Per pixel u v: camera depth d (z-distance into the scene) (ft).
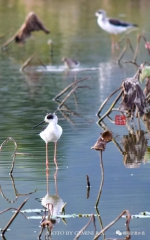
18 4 138.82
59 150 44.78
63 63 85.05
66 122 53.47
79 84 70.38
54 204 34.78
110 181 38.24
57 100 62.23
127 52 94.17
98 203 34.71
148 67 53.93
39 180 38.75
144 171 40.04
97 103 60.75
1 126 51.62
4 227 31.76
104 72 78.18
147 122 53.78
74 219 32.81
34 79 73.72
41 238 30.73
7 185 37.93
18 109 58.03
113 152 44.55
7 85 70.18
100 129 50.98
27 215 33.30
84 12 130.31
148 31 108.88
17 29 107.14
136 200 35.04
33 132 49.62
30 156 43.39
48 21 120.78
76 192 36.58
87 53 93.04
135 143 47.06
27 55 92.07
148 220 32.35
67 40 104.63
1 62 86.79
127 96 53.47
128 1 143.13
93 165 41.39
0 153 44.06
